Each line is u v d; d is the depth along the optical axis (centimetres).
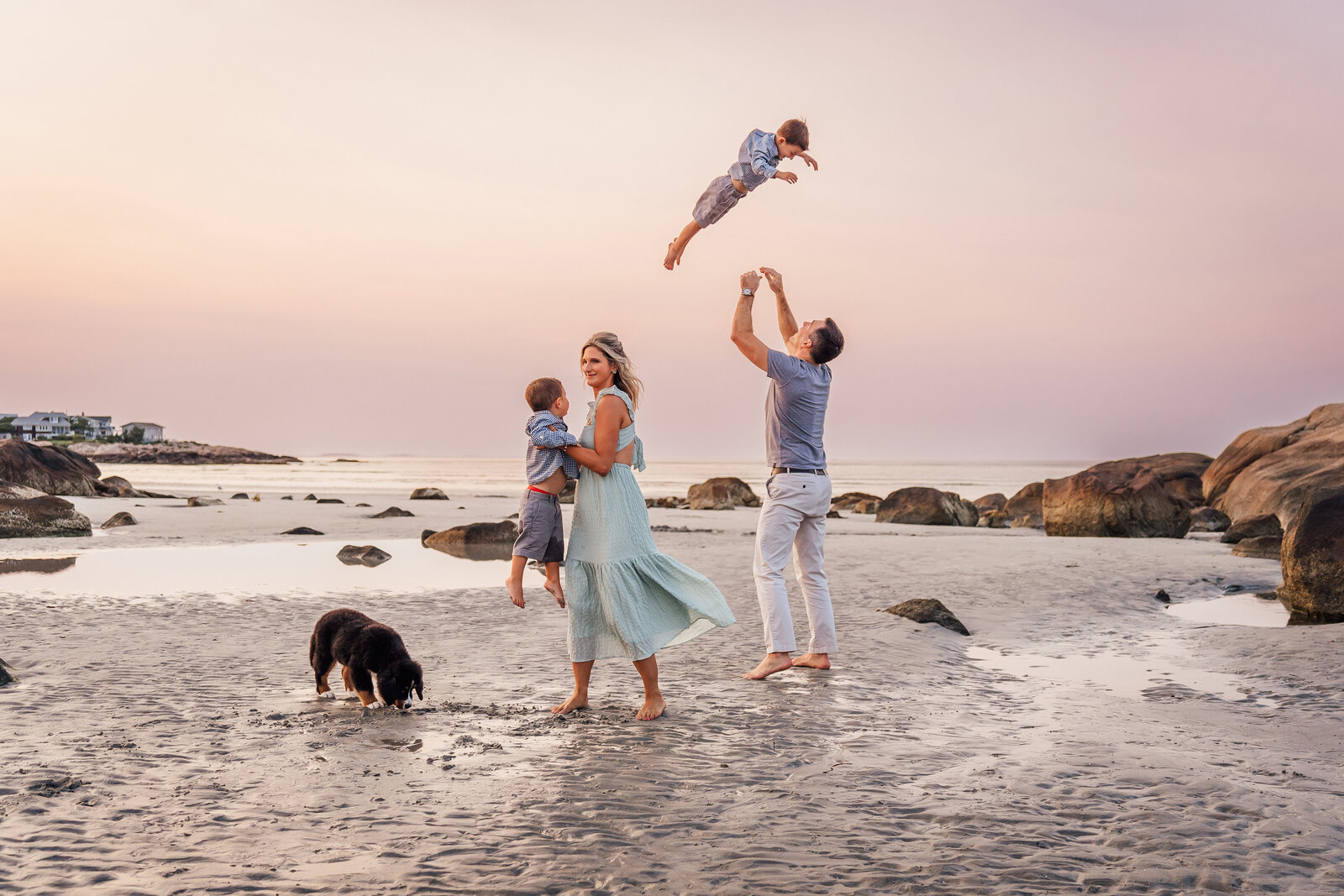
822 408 646
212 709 516
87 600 954
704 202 531
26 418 19738
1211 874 293
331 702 540
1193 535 2289
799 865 298
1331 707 552
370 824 333
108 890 272
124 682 581
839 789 380
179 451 18750
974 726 498
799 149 527
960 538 1922
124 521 2000
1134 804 362
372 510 2848
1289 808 358
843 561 1404
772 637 622
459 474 10669
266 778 388
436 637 775
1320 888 284
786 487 629
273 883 279
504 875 287
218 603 952
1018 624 891
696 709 529
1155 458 3416
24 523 1712
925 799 367
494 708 528
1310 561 930
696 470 16275
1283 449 2619
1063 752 441
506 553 1541
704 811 351
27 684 570
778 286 660
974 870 295
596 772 402
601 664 661
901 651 725
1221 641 786
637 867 295
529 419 507
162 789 370
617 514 513
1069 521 2181
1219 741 470
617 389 524
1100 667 693
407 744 446
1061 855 309
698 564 1361
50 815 336
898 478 11494
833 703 548
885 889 280
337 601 976
